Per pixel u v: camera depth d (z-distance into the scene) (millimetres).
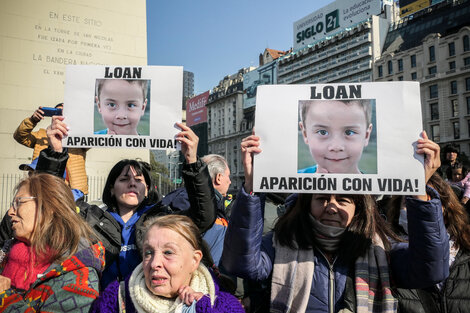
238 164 106375
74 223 1974
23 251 1965
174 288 1765
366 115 2051
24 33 11273
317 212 2076
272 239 2238
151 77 2545
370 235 2039
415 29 73000
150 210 2686
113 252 2500
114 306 1779
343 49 85312
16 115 11023
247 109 106312
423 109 68688
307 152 2049
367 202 2078
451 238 2475
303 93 2107
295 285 2006
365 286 1964
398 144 2004
